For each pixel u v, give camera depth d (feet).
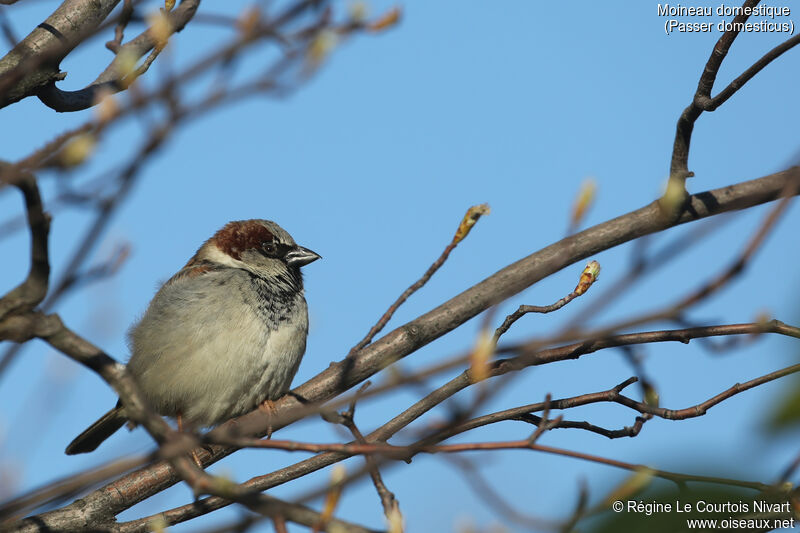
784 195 11.48
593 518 15.11
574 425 23.08
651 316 11.55
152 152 12.06
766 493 15.49
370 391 13.53
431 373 12.90
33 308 15.66
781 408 15.14
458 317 24.72
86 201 12.42
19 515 15.51
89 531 24.06
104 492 25.35
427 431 14.93
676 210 23.67
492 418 23.26
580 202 13.01
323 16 13.05
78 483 13.60
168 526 24.84
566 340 11.39
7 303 15.51
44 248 15.15
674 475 15.64
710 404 22.02
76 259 13.09
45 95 25.36
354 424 18.97
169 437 16.02
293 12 12.82
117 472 13.84
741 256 11.41
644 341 22.50
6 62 24.62
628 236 24.02
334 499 14.25
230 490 14.74
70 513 24.93
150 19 17.48
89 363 16.29
